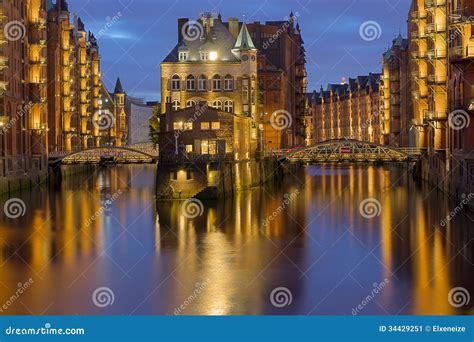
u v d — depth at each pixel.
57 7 124.81
